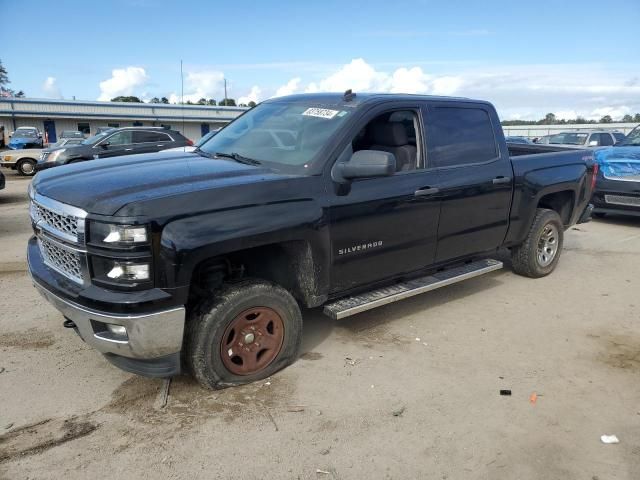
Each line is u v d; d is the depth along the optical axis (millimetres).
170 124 48000
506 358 4055
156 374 3119
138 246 2832
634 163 8719
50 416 3119
